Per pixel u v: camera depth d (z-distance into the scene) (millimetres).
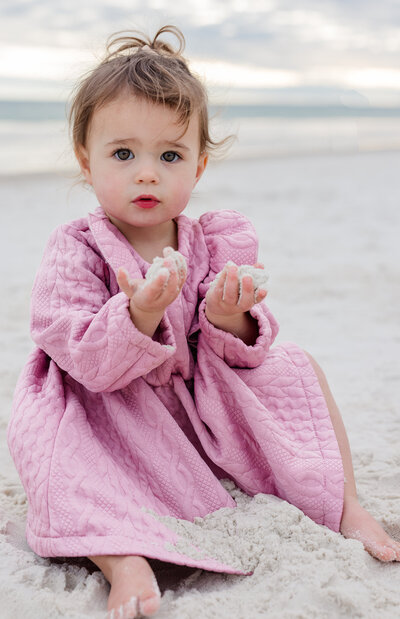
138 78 1896
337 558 1635
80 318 1815
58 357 1886
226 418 1938
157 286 1595
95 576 1644
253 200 8625
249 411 1904
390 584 1604
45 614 1504
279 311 4270
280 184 10203
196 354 2086
